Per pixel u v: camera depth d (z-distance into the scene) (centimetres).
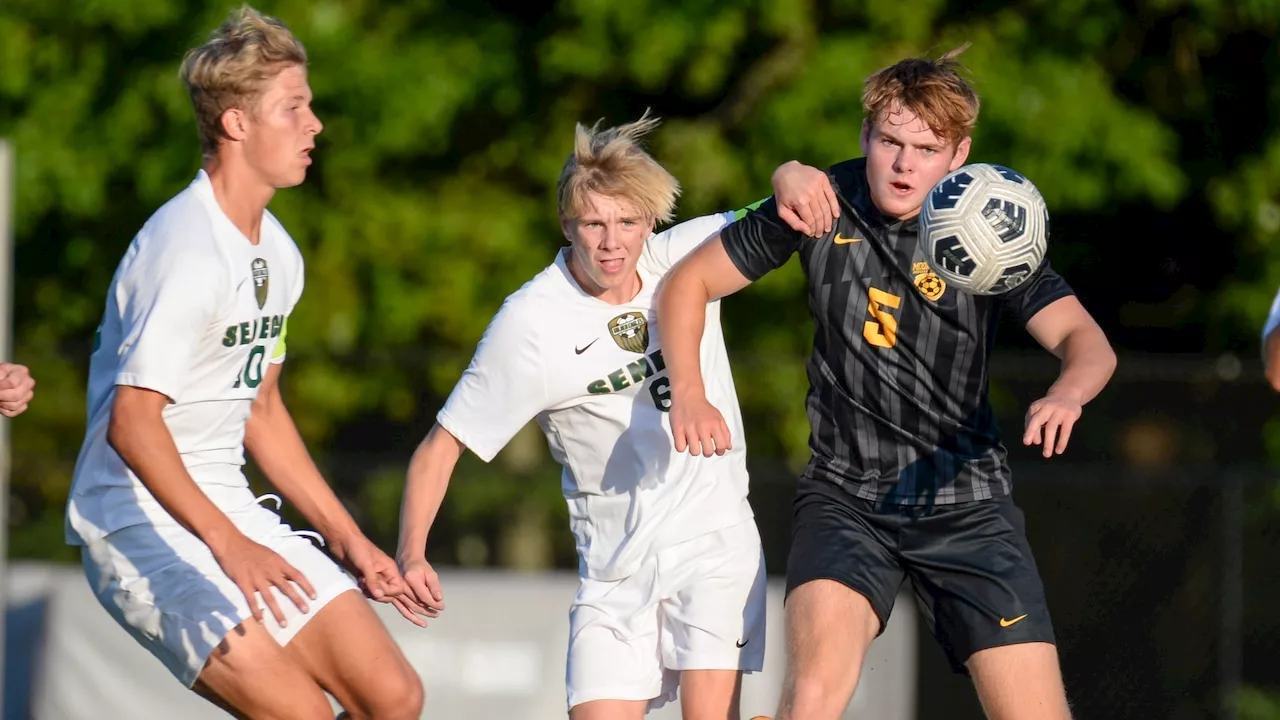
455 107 3947
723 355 1603
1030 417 1368
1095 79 3816
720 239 1512
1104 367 1403
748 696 2798
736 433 1591
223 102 1477
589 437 1570
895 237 1480
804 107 3803
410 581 1541
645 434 1556
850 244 1493
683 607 1543
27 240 4431
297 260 1589
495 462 3441
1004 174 1428
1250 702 3142
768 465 3184
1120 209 4309
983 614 1489
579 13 3800
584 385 1545
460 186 4112
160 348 1428
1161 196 3784
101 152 4012
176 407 1501
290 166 1503
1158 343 4388
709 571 1546
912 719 3023
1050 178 3747
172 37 3953
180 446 1523
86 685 2831
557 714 2855
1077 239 4325
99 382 1543
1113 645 3194
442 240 3950
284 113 1491
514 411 1558
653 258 1571
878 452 1517
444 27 4044
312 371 3853
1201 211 4306
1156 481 3197
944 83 1425
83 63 4041
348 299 3900
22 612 2830
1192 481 3188
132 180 4175
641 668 1549
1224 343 4209
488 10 4106
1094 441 3459
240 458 1581
